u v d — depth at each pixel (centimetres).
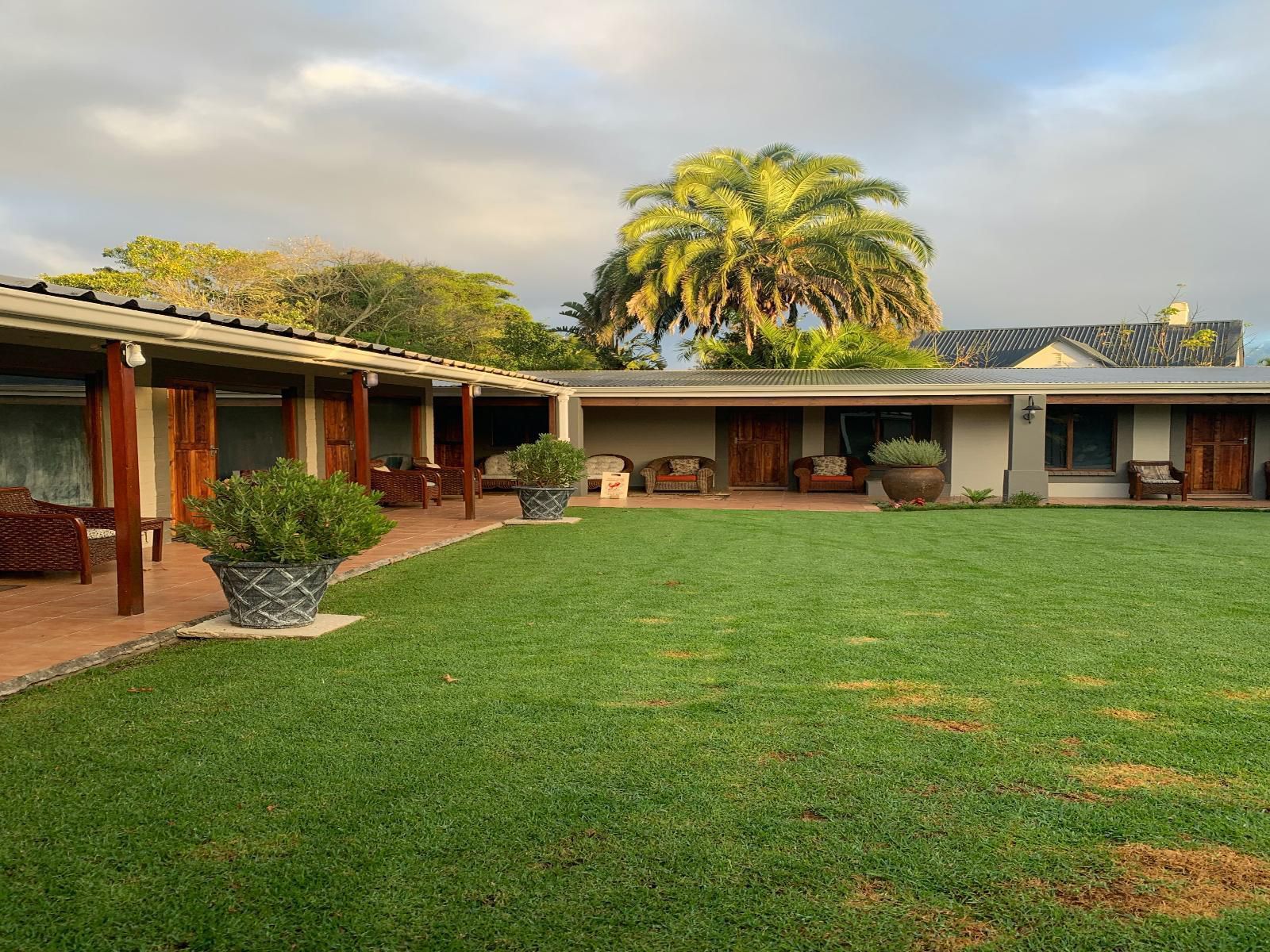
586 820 273
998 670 441
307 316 3020
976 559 817
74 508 761
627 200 2856
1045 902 227
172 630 521
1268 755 325
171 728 358
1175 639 505
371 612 592
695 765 318
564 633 529
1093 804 284
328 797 290
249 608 528
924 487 1411
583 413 1781
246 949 206
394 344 3078
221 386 995
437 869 244
